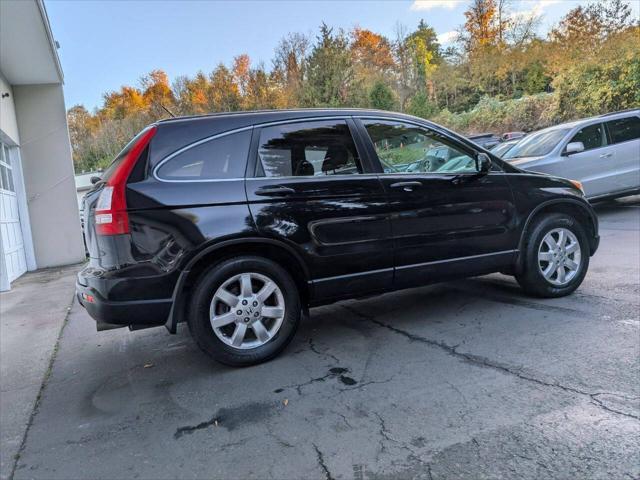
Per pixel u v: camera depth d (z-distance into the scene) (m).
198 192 3.20
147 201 3.09
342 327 4.21
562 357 3.20
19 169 10.64
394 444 2.38
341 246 3.57
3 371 3.91
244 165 3.38
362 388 3.01
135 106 40.84
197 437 2.61
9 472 2.44
